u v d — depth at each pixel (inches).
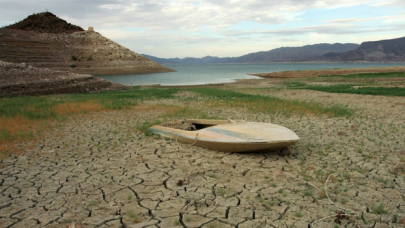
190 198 185.9
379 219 157.6
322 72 2241.6
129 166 247.9
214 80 2023.9
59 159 268.8
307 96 796.0
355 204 174.2
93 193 196.2
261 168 237.3
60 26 4293.8
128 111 560.4
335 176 216.7
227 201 180.7
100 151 292.7
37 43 3339.1
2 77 1065.5
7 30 3390.7
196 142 293.7
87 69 3112.7
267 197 184.2
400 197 182.7
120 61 3535.9
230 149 270.8
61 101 697.6
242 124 297.9
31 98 792.3
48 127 407.8
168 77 2506.2
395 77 1462.8
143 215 166.2
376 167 235.6
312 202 177.3
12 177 225.6
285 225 153.1
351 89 917.8
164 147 301.7
